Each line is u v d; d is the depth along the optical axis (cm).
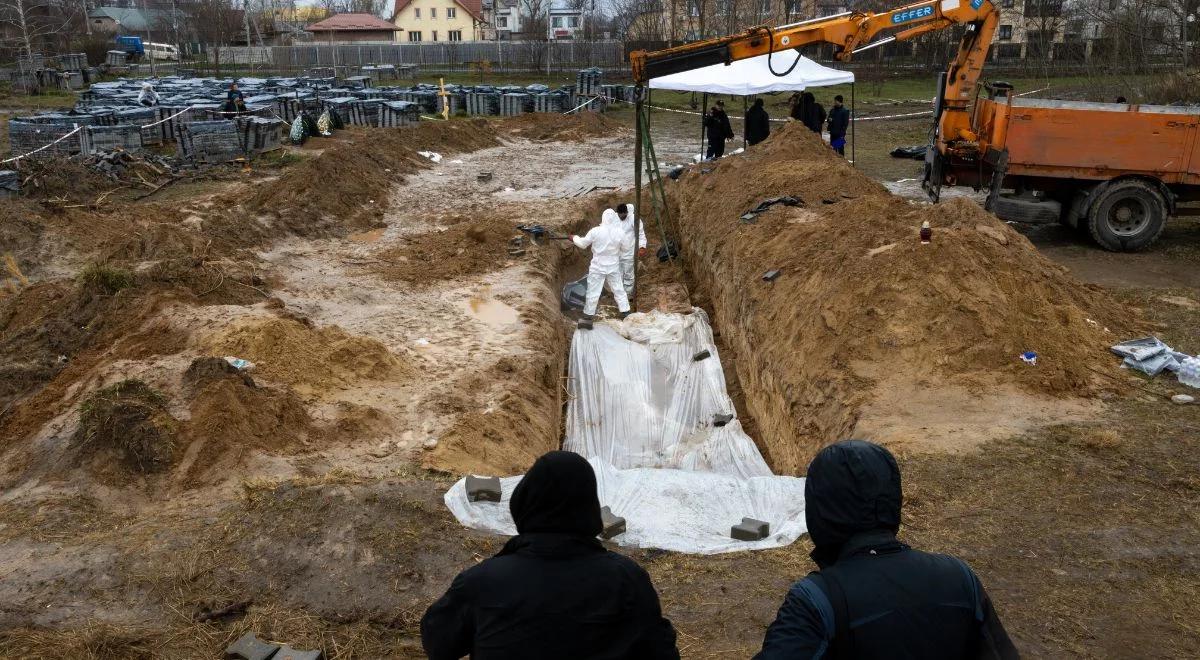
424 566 566
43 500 679
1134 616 502
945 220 1079
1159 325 1016
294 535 596
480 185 2180
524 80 4869
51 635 505
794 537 599
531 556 265
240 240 1459
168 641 506
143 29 7462
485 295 1309
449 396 924
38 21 5478
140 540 607
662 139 2988
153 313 1038
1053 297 954
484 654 258
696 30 5175
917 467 686
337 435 818
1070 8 4059
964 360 854
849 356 886
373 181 1989
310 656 485
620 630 264
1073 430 743
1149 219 1354
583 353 1185
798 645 238
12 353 985
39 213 1475
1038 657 468
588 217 1848
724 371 1176
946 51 4359
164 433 732
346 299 1268
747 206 1480
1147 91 2475
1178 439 725
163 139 2605
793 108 2122
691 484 682
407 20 7638
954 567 252
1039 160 1364
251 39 7444
